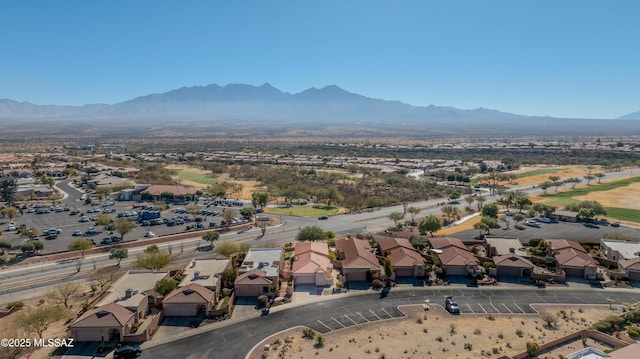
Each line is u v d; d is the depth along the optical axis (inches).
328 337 2719.0
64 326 2859.3
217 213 6230.3
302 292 3415.4
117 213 6166.3
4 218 5816.9
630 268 3708.2
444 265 3784.5
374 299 3287.4
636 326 2854.3
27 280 3663.9
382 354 2517.2
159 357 2492.6
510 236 5017.2
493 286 3555.6
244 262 3747.5
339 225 5659.5
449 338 2701.8
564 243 4261.8
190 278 3408.0
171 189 7431.1
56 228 5334.6
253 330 2812.5
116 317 2706.7
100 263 4109.3
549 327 2851.9
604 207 6594.5
